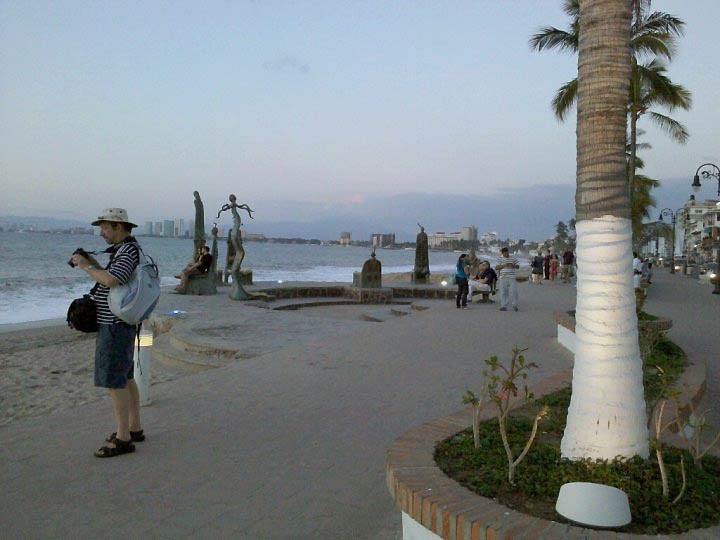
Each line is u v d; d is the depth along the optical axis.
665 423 4.31
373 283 23.62
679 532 2.59
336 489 4.38
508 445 3.45
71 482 4.41
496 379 3.54
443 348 10.20
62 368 11.25
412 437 3.80
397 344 10.54
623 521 2.63
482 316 14.88
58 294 29.91
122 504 4.06
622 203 3.37
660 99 20.38
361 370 8.43
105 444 5.01
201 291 21.39
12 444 5.21
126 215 4.92
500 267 16.41
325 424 5.96
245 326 12.88
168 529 3.73
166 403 6.64
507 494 2.96
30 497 4.14
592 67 3.42
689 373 6.28
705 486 3.06
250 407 6.52
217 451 5.12
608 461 3.27
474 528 2.53
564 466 3.24
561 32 19.95
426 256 30.00
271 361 9.02
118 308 4.69
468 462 3.36
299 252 186.75
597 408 3.33
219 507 4.05
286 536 3.68
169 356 10.55
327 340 10.90
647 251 93.69
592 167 3.40
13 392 9.19
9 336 15.09
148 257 5.03
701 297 22.56
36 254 79.50
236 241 20.02
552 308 17.00
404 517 3.14
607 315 3.34
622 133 3.40
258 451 5.14
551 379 5.98
